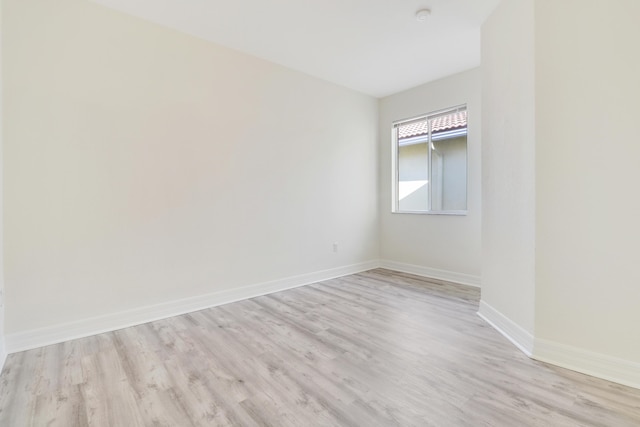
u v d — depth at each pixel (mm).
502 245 2525
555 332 2023
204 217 3166
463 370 1952
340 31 3033
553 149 2008
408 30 3021
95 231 2566
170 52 2936
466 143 4016
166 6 2613
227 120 3316
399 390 1751
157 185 2871
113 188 2643
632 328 1771
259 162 3588
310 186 4117
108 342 2387
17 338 2254
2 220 2188
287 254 3877
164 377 1899
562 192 1979
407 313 2973
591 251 1887
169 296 2949
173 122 2953
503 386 1776
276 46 3318
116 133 2650
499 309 2580
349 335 2488
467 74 3928
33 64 2301
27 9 2279
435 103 4281
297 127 3951
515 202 2334
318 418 1525
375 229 5027
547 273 2049
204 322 2783
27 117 2279
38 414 1568
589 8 1854
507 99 2438
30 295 2305
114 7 2615
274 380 1861
